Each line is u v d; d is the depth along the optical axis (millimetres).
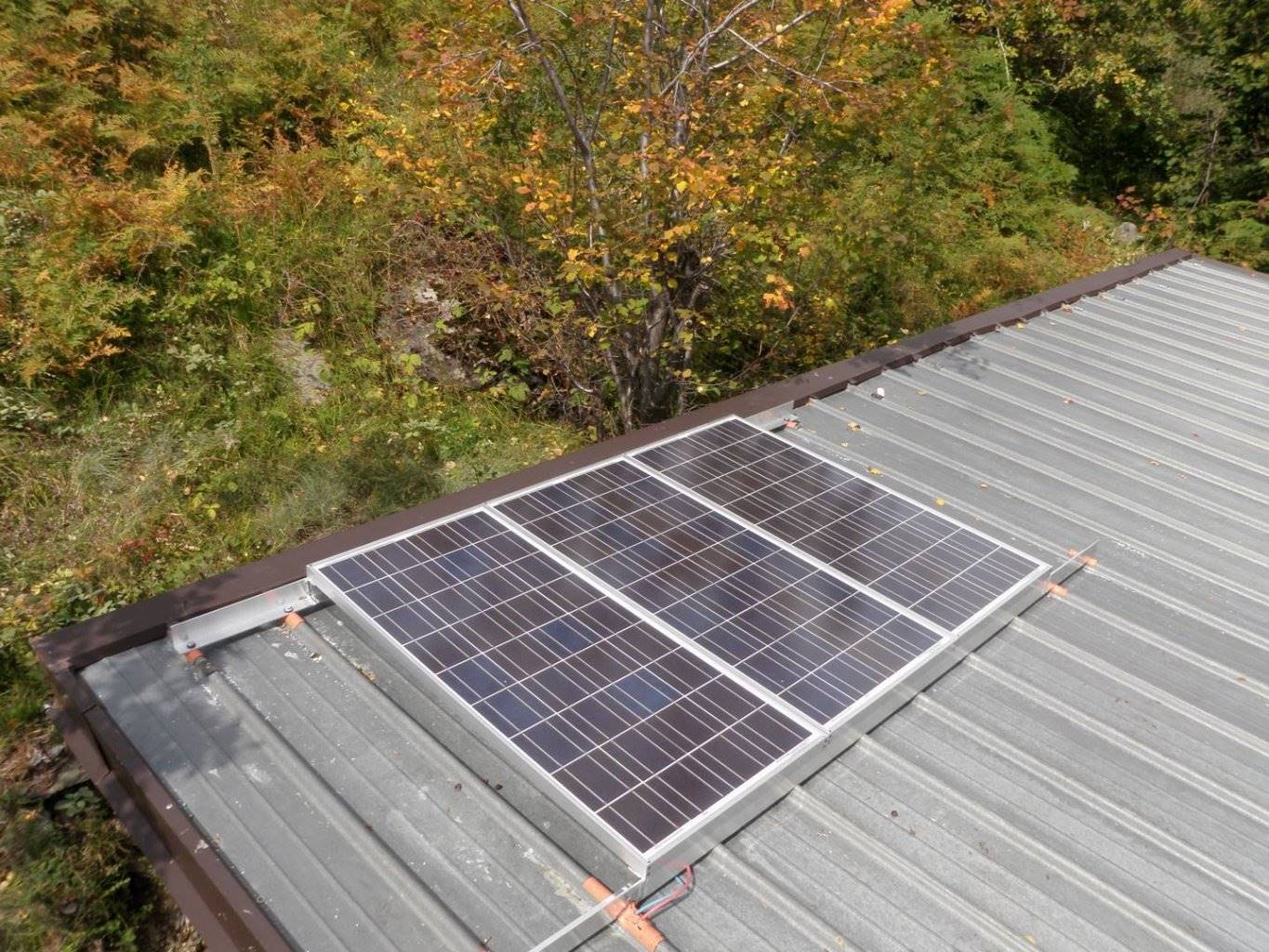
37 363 8633
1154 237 21250
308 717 4414
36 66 11039
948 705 4809
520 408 11203
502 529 5398
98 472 8570
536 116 10867
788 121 10812
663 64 9836
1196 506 6941
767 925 3680
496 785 4176
